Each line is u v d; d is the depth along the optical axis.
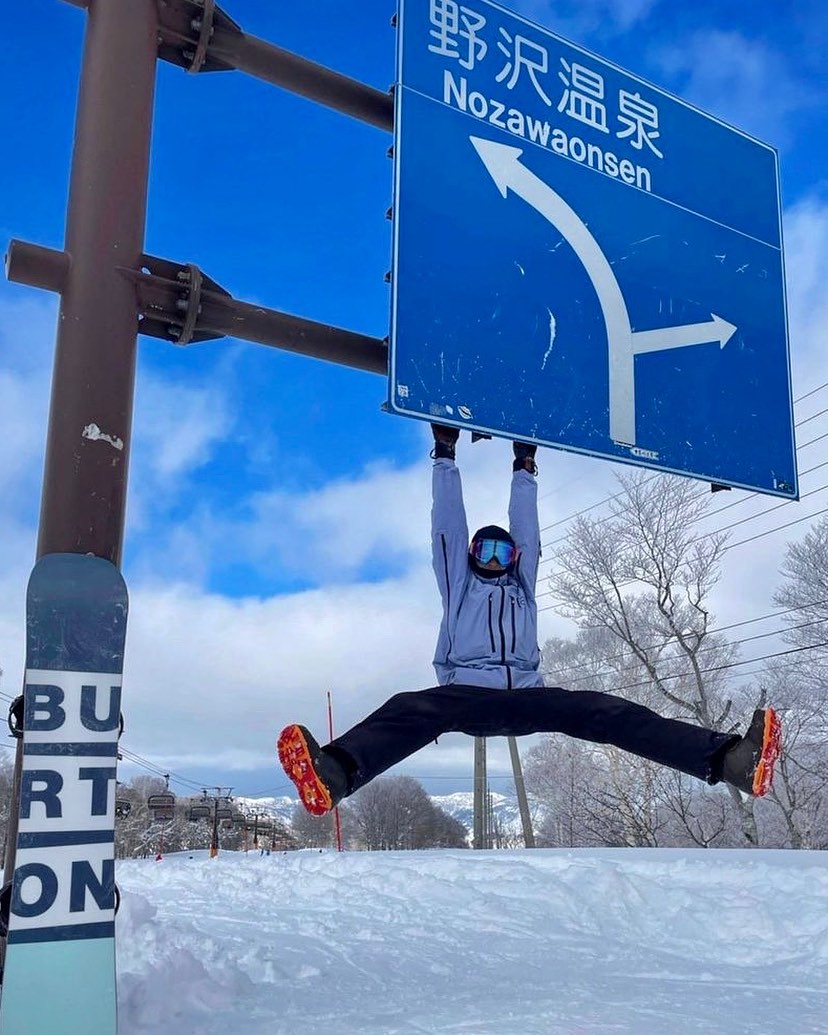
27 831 3.42
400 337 4.80
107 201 4.25
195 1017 4.45
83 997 3.33
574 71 5.84
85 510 3.91
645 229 5.86
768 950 7.21
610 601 27.58
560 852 12.07
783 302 6.39
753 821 24.16
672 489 27.02
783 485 6.05
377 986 5.51
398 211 4.97
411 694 4.02
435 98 5.25
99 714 3.63
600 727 4.02
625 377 5.52
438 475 4.64
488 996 5.23
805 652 25.09
